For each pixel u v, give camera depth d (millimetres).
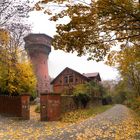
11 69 31875
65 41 9562
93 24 8977
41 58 71125
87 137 13227
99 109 43469
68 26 9219
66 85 64438
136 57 13375
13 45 29891
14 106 28297
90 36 9344
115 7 8367
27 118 26297
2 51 27328
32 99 50656
